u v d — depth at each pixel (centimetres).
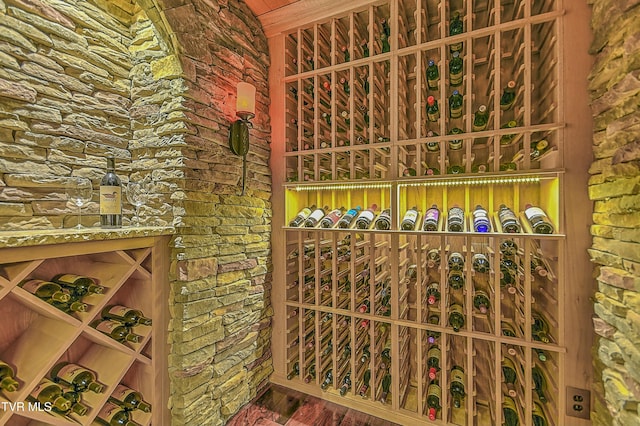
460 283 140
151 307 113
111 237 93
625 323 82
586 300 105
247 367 149
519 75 126
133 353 105
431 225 126
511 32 134
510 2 134
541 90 128
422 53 137
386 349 154
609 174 92
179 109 118
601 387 99
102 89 123
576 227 106
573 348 107
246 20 152
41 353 86
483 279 142
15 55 97
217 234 133
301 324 159
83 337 109
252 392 152
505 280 136
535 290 128
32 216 102
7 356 88
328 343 171
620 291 86
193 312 120
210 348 128
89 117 119
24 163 100
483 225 116
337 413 142
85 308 93
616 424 87
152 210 125
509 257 137
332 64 149
